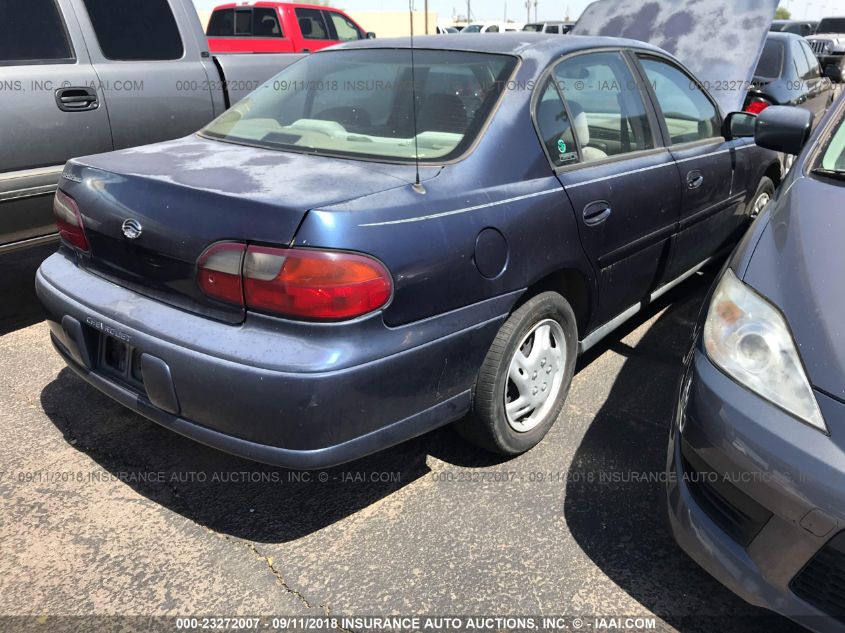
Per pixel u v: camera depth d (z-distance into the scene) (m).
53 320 2.45
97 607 1.99
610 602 2.03
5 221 3.52
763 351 1.75
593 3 5.71
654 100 3.23
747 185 4.04
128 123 3.99
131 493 2.47
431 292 2.04
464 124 2.41
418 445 2.76
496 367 2.32
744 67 4.77
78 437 2.79
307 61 3.14
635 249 2.97
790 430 1.63
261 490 2.49
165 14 4.23
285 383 1.84
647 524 2.33
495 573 2.12
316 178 2.12
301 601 2.02
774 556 1.68
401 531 2.29
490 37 2.92
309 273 1.83
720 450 1.75
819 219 2.01
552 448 2.73
